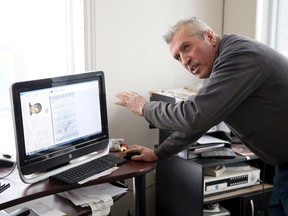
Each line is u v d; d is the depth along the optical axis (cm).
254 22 245
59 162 158
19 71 209
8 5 201
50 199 158
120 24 228
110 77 229
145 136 248
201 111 136
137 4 231
